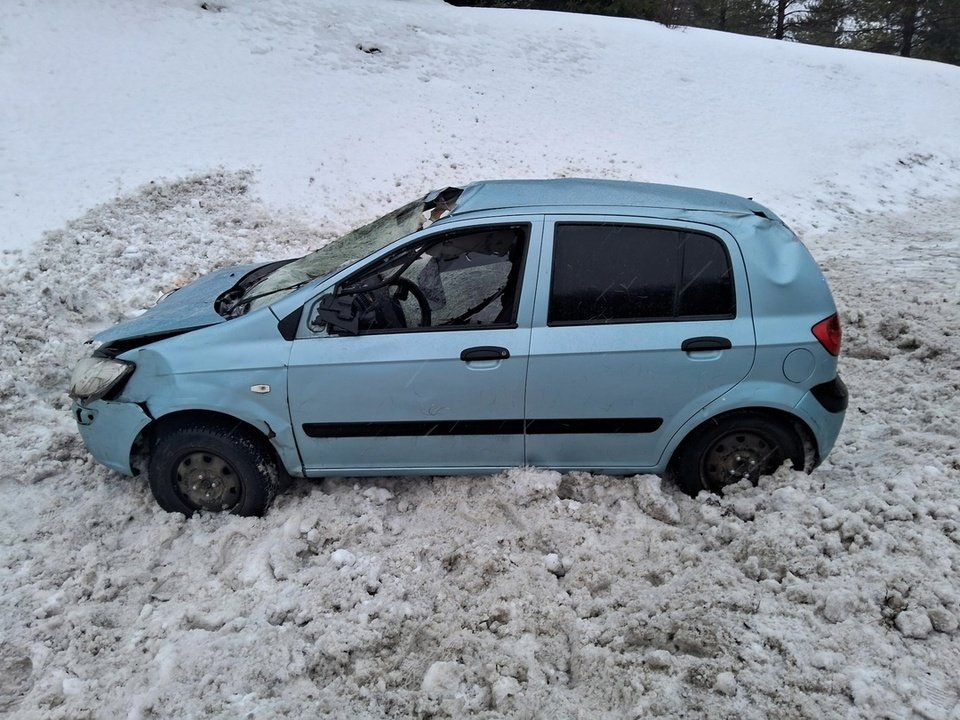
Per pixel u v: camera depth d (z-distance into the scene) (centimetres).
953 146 1566
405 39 1598
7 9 1325
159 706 299
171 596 371
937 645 312
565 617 344
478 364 385
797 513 389
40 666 326
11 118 1075
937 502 398
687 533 400
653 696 296
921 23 3412
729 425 404
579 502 412
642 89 1582
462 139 1290
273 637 333
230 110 1227
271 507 427
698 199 422
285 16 1571
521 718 292
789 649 313
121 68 1266
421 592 364
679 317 388
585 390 388
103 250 825
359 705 302
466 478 434
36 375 586
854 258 970
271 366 391
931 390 546
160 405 397
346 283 397
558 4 2278
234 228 936
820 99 1658
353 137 1227
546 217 392
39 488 464
